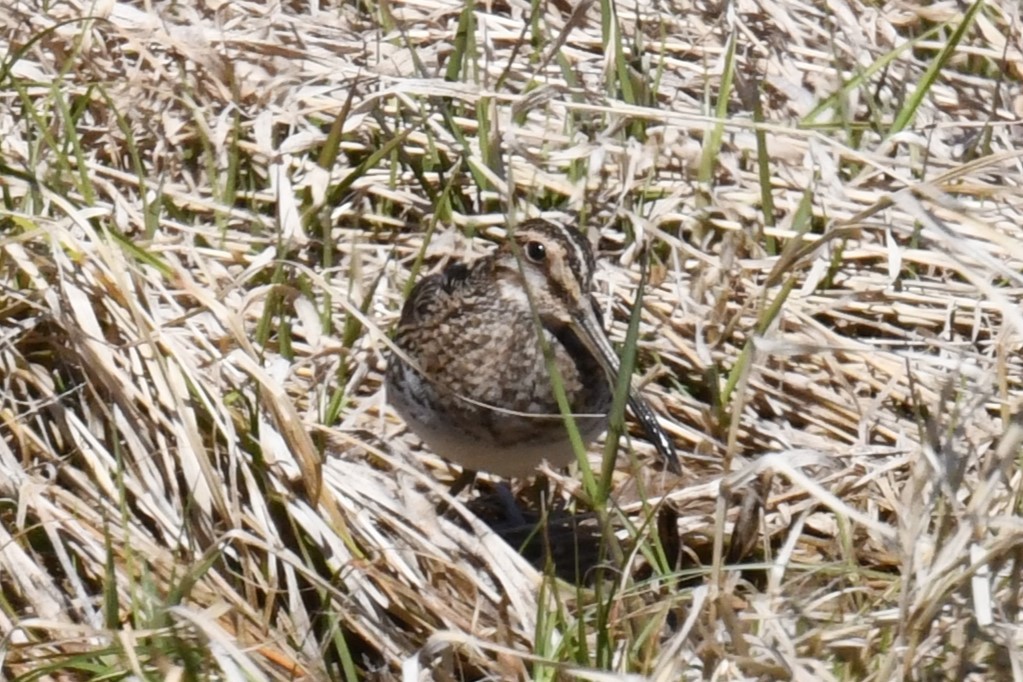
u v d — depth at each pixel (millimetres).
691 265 16672
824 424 15492
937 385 15008
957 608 11484
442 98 17281
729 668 11562
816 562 13492
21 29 17297
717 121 15703
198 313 14375
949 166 17672
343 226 16891
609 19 17703
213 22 18297
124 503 12438
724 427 15266
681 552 13789
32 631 12422
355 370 15305
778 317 15562
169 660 11461
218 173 17094
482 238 16984
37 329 14344
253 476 13305
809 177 17078
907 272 16828
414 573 13000
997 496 13109
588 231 16578
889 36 19359
